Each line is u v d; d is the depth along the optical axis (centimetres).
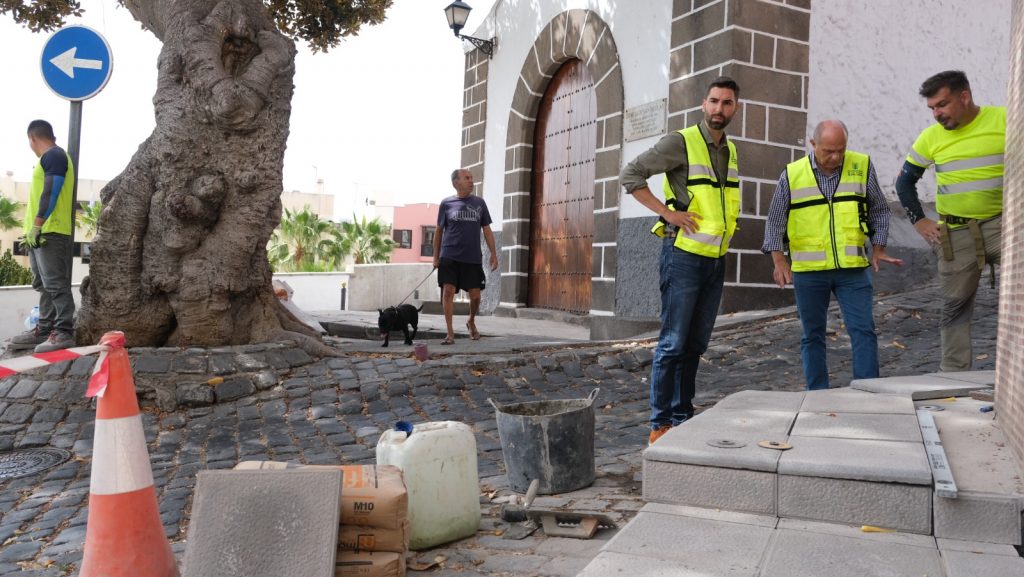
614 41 1066
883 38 991
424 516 327
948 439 327
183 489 474
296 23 1186
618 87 1055
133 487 284
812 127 934
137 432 290
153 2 866
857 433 329
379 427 601
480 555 318
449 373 716
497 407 412
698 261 446
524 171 1310
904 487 269
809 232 516
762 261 905
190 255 760
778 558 248
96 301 757
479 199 929
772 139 905
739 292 892
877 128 989
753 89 891
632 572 242
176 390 677
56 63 752
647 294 982
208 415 652
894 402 396
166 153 752
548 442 387
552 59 1218
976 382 448
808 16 927
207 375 703
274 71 793
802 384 650
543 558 308
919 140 546
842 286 515
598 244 1083
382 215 5594
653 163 447
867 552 251
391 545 286
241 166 771
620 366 752
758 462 291
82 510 453
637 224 1007
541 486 391
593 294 1088
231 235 770
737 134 884
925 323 802
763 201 902
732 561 248
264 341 785
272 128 789
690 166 446
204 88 752
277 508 273
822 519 281
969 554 245
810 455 294
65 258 786
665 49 976
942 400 413
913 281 970
